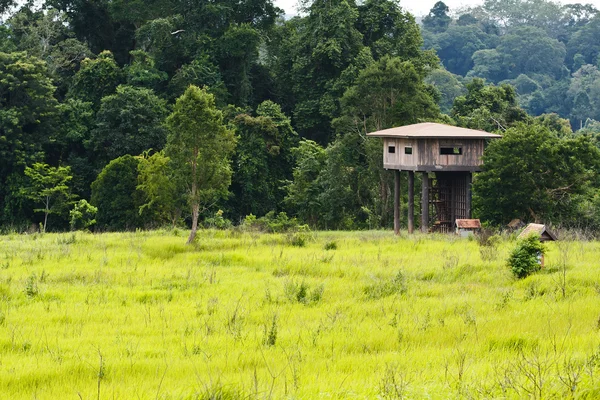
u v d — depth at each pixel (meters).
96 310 23.53
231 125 79.38
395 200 57.38
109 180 64.94
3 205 74.62
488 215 53.72
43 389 15.15
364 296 25.64
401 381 13.30
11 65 76.31
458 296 25.16
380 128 72.38
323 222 72.50
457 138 53.81
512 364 14.67
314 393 13.62
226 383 14.09
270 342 18.84
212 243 40.62
